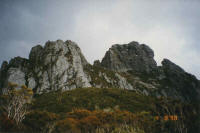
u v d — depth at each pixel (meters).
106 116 80.69
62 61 166.50
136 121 76.44
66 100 113.12
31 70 167.88
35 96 131.50
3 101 73.50
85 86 152.25
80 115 84.62
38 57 185.25
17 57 188.12
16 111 73.56
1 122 63.12
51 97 120.12
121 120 77.50
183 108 87.50
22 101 74.25
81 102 111.56
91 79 185.62
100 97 120.81
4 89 135.25
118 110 92.25
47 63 169.38
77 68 168.12
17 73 154.25
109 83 194.88
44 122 73.56
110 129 73.25
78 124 73.06
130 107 108.38
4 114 68.31
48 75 156.12
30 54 197.00
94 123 74.75
